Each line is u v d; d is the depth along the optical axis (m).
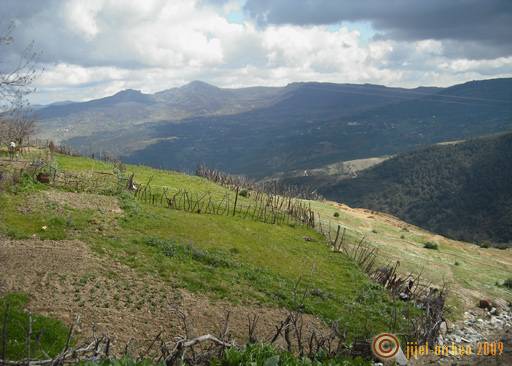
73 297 17.72
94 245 24.23
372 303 25.70
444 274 36.62
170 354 11.09
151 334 16.36
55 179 36.75
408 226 61.34
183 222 33.59
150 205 36.62
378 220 59.22
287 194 63.81
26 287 17.66
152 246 26.50
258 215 42.78
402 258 39.59
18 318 14.23
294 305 22.70
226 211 41.44
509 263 46.03
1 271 18.70
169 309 18.94
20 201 29.44
